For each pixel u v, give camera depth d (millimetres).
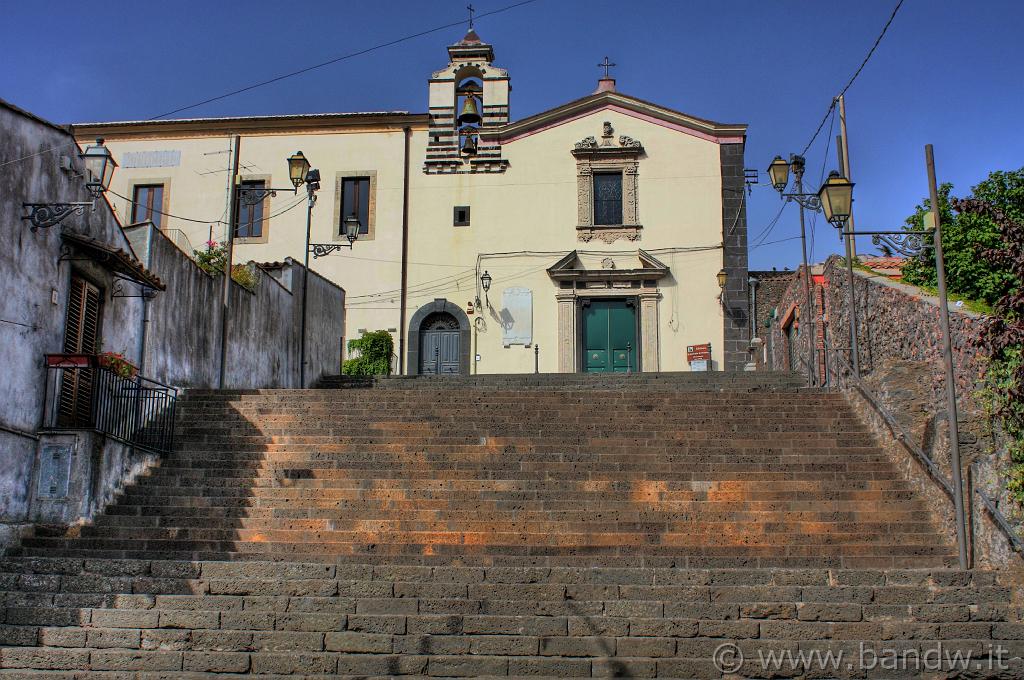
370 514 11227
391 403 14523
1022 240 9555
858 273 16203
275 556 10367
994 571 9406
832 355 17375
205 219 28250
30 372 11562
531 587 9250
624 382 19719
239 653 8508
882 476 12078
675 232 27172
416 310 27422
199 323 16484
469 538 10695
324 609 9047
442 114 28312
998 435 10023
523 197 27750
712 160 27469
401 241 27734
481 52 28625
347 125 28422
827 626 8742
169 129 28641
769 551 10344
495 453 12750
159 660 8516
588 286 27172
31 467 11281
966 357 10914
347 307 27500
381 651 8586
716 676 8312
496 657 8422
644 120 27812
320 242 27844
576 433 13367
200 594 9391
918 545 10312
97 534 10969
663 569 9508
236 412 14227
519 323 27094
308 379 21984
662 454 12688
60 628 8859
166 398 14109
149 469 12531
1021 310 9422
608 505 11406
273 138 28562
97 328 13414
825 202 13102
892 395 12367
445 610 9023
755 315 27125
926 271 14398
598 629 8766
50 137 12234
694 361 26391
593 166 27750
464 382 20625
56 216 11625
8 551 10492
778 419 13977
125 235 14266
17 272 11430
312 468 12414
